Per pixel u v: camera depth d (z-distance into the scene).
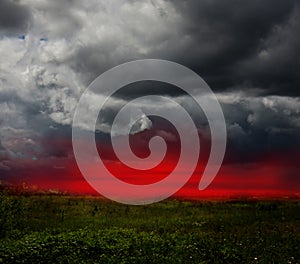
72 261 11.09
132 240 13.60
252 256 12.38
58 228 17.77
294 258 12.20
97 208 26.05
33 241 13.10
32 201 24.81
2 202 16.52
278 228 18.09
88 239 13.27
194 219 21.48
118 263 10.87
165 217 22.70
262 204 26.75
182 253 12.34
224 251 12.52
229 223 19.84
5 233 15.46
